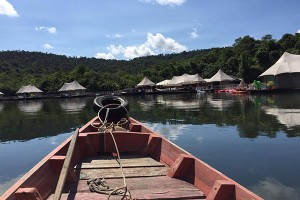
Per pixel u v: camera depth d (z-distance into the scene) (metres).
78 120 23.69
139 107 32.09
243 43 87.31
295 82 48.28
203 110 26.16
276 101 31.97
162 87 78.44
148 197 4.56
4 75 103.38
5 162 11.21
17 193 3.67
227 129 15.83
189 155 5.48
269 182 7.79
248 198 3.52
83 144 7.09
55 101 60.19
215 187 3.98
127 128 10.10
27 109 39.19
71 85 74.81
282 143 12.09
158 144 7.11
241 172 8.66
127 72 111.56
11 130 19.34
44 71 120.50
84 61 153.62
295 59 49.69
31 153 12.58
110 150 7.50
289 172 8.49
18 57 148.12
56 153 5.61
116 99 11.73
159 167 6.21
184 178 5.43
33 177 4.37
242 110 24.55
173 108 29.42
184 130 16.03
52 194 4.81
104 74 89.19
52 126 20.66
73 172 5.36
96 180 5.22
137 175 5.67
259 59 69.44
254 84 49.22
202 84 69.88
